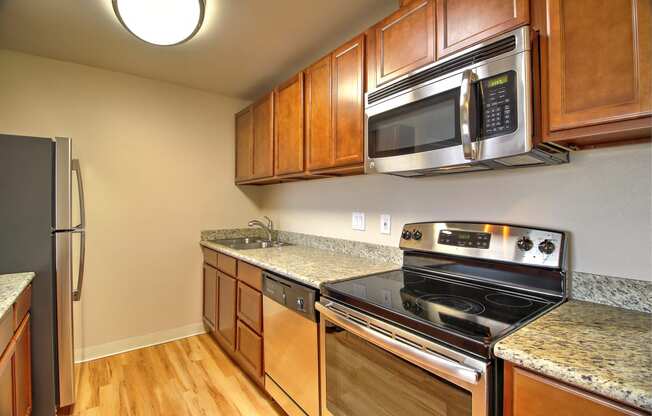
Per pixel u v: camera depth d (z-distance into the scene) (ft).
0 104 7.12
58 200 5.90
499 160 3.75
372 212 6.70
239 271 7.37
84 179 8.05
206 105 9.88
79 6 5.57
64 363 5.95
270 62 7.87
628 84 2.68
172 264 9.33
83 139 8.02
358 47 5.44
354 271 5.51
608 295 3.63
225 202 10.27
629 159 3.50
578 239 3.85
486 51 3.51
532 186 4.25
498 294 4.17
